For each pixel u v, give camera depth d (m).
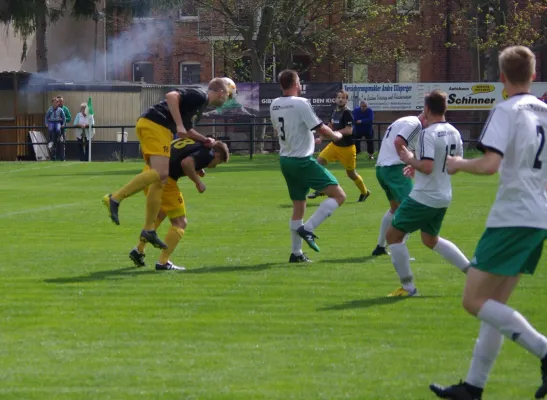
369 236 19.17
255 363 9.34
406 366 9.20
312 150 15.70
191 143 14.93
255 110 50.47
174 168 14.84
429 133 12.44
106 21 62.62
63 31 65.31
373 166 41.94
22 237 19.11
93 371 9.09
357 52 61.12
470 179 34.94
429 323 11.05
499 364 9.27
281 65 58.66
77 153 52.47
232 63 62.34
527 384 8.60
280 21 57.00
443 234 19.19
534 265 8.09
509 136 7.82
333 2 59.38
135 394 8.34
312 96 49.94
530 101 7.93
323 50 60.56
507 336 7.81
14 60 62.84
